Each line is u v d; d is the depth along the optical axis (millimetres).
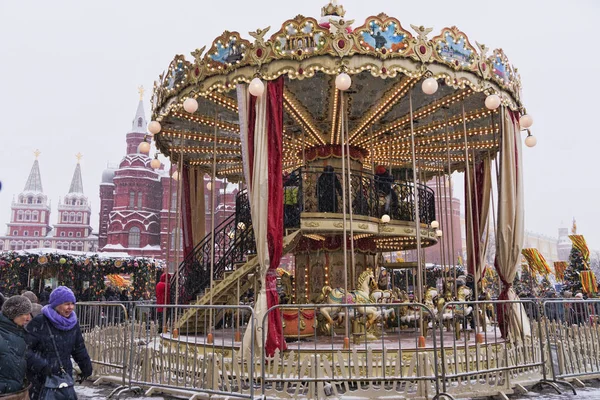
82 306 9883
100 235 71938
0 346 4012
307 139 12961
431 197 13461
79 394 7344
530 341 7934
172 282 13016
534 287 25250
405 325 11320
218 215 58812
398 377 6027
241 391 6027
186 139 12961
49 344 4477
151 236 65062
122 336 8109
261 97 8547
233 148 13672
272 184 8312
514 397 6836
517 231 9758
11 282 22547
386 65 8586
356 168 12734
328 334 10453
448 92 10484
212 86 9141
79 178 94000
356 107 11328
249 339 7523
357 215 10438
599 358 8039
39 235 90062
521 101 10539
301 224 10078
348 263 11633
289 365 6281
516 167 10055
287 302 12086
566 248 112500
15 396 3982
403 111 11711
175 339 8945
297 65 8555
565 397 6840
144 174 66688
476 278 13945
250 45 8758
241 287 11227
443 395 5859
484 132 12453
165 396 7055
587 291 19422
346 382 6207
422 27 8805
